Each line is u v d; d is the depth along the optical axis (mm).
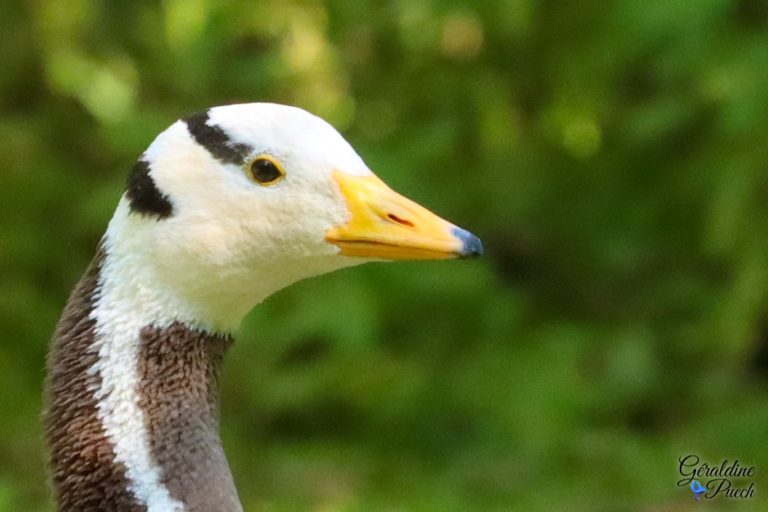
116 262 5445
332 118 12562
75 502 5305
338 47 12562
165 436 5340
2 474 10305
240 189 5379
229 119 5418
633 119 11992
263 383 11586
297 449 11070
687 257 12516
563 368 11352
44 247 12719
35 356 12188
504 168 12844
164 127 11836
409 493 10062
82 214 11852
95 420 5348
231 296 5492
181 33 12258
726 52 10992
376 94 12727
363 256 5449
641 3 10852
